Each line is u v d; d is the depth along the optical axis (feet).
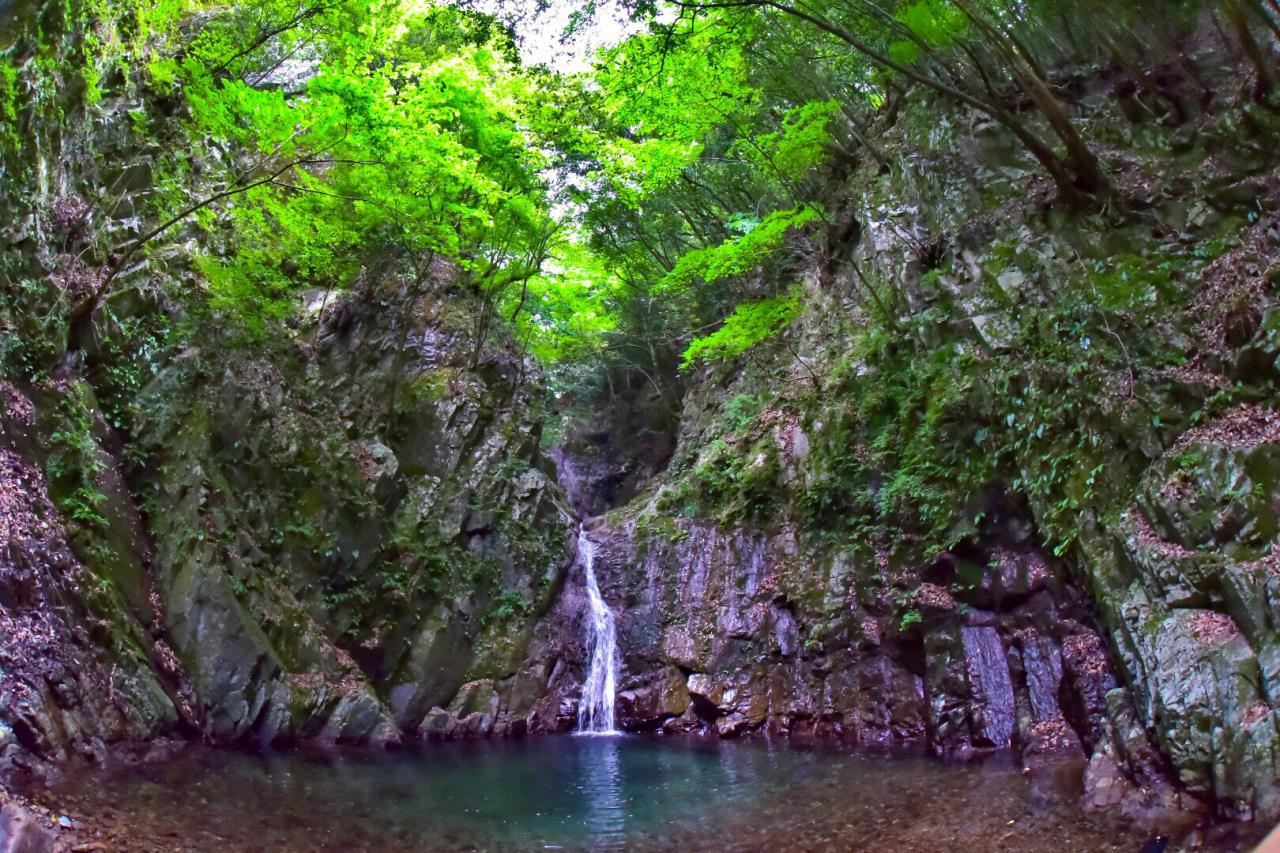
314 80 48.16
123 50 48.39
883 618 45.91
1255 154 36.91
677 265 57.41
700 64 52.90
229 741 36.27
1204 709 23.68
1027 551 39.91
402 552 50.57
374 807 28.55
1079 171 41.37
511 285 77.46
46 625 28.73
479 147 59.93
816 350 62.03
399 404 57.77
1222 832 20.63
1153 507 29.48
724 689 50.88
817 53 59.47
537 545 58.08
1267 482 25.94
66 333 37.40
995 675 39.01
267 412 46.52
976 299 46.39
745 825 27.20
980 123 52.16
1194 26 42.83
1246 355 29.78
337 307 57.82
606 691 55.83
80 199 41.50
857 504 50.08
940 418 45.73
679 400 93.15
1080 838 22.44
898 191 57.57
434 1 47.34
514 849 24.79
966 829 24.54
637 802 30.71
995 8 47.47
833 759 37.96
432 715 47.50
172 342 43.04
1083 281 39.24
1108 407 34.22
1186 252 36.42
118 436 39.09
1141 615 28.12
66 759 25.99
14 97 36.11
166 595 37.14
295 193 52.16
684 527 60.23
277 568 43.45
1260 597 23.77
